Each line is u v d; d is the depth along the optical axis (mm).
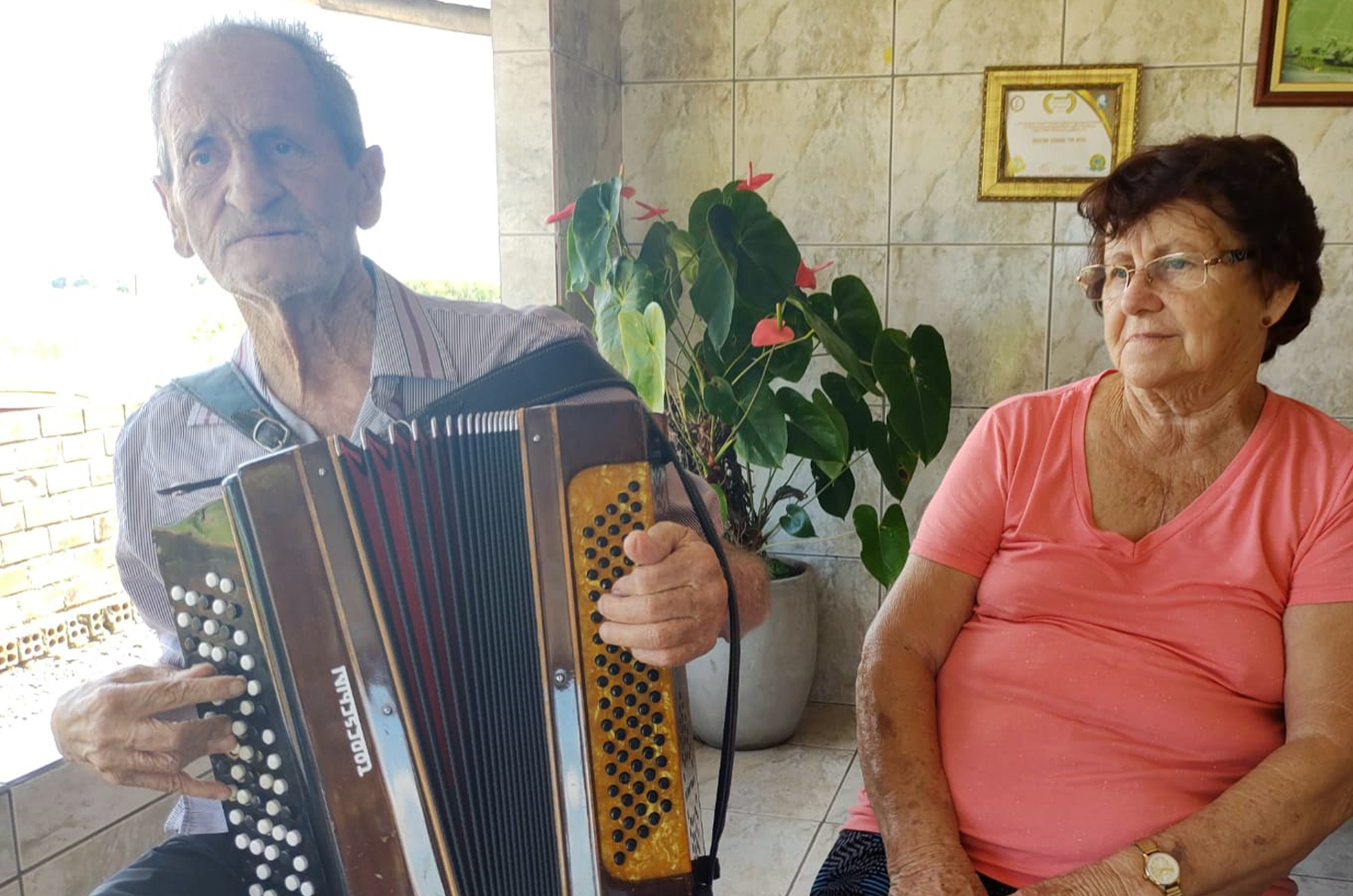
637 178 2750
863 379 2166
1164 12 2381
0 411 1730
